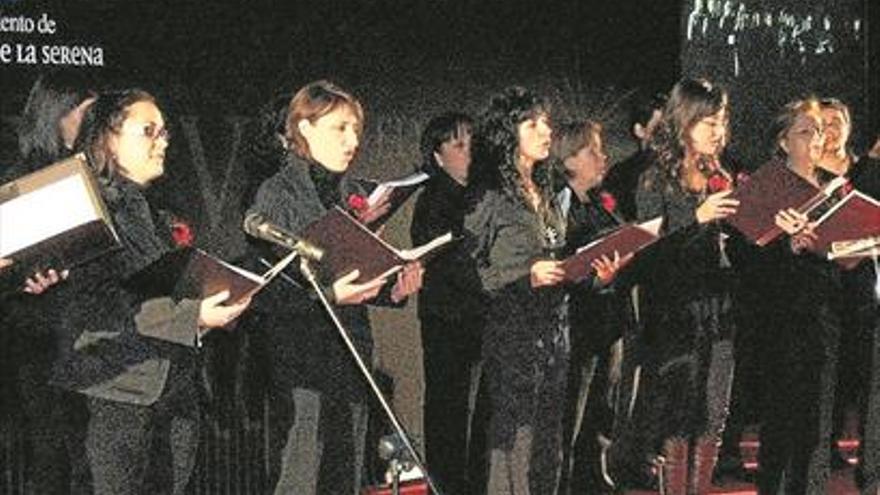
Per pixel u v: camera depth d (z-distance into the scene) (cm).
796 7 901
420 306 770
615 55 848
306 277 626
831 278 805
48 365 652
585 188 793
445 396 775
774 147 850
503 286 741
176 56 729
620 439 815
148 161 638
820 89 909
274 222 668
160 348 622
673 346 803
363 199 681
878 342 838
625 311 808
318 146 680
